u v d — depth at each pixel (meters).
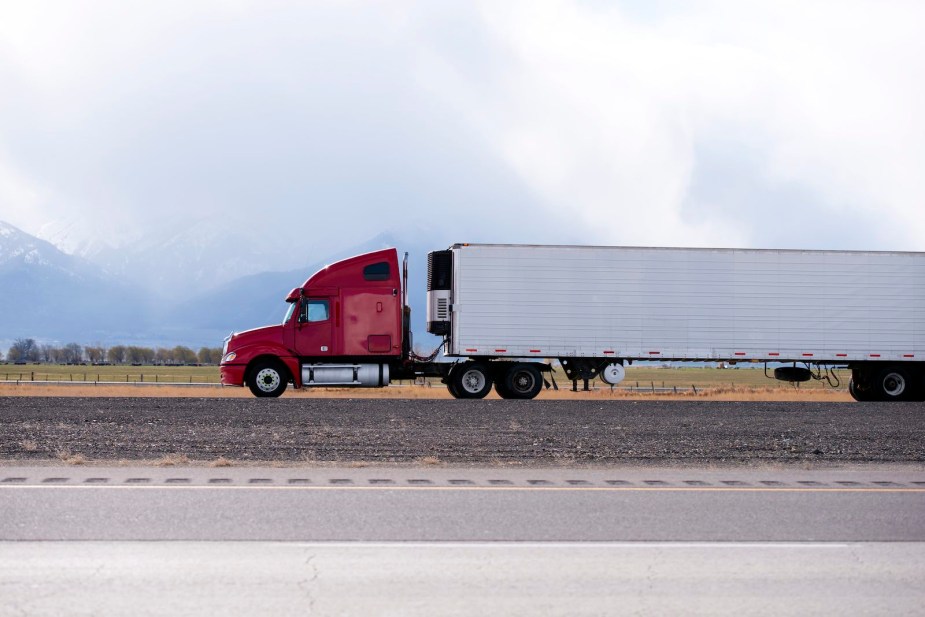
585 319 29.23
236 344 28.62
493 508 8.84
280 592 5.81
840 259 29.98
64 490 9.53
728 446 14.84
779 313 29.75
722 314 29.58
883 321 30.08
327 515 8.37
